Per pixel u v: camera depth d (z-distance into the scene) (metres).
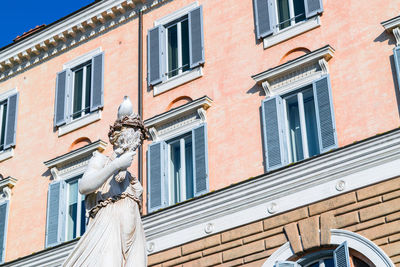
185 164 24.25
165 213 22.92
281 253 20.28
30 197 27.66
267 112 22.66
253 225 21.16
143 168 24.88
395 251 18.52
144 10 27.88
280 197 20.94
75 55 29.27
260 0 24.72
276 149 22.02
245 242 21.14
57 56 29.91
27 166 28.38
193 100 24.42
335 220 19.67
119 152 7.52
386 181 19.36
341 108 21.39
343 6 22.83
